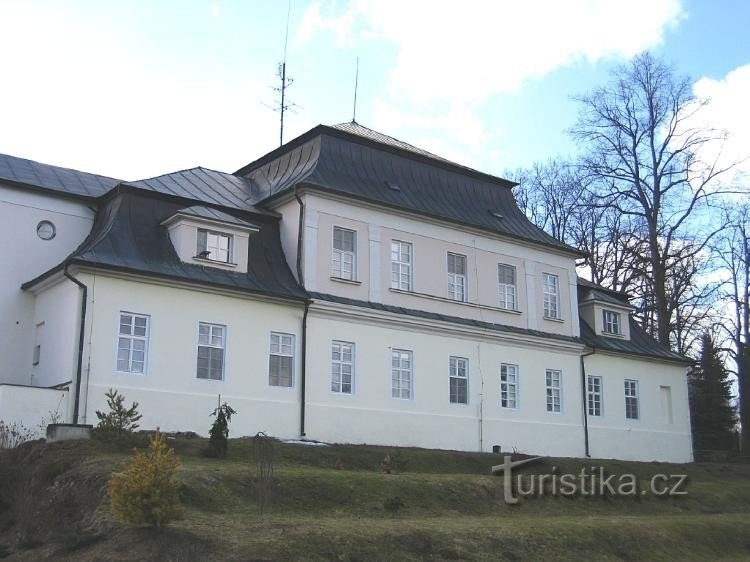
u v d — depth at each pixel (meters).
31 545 15.00
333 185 28.03
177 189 27.53
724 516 24.33
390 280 28.80
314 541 14.84
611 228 47.84
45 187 26.08
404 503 18.92
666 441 37.47
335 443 25.94
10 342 24.73
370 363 27.59
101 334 22.38
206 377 24.08
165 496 14.28
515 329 32.03
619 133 44.56
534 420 32.03
